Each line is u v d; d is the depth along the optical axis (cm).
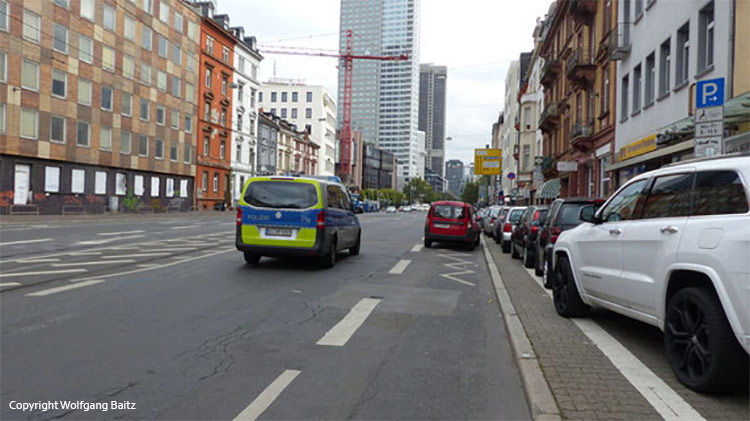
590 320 679
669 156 1648
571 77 2809
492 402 416
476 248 1964
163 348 535
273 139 7175
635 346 554
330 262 1184
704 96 724
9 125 3148
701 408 384
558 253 733
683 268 429
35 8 3303
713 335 392
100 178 3925
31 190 3334
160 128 4591
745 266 366
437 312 758
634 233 525
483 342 599
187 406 392
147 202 4466
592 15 2697
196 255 1312
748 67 1177
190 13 5000
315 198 1128
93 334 576
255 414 381
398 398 419
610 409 382
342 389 436
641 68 1936
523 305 784
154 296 788
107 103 3950
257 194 1141
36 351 511
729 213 400
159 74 4559
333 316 704
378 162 14662
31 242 1520
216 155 5584
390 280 1048
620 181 2159
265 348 547
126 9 4125
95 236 1798
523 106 5697
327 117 10338
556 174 3844
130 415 373
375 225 3494
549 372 463
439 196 17700
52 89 3444
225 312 704
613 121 2275
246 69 6225
